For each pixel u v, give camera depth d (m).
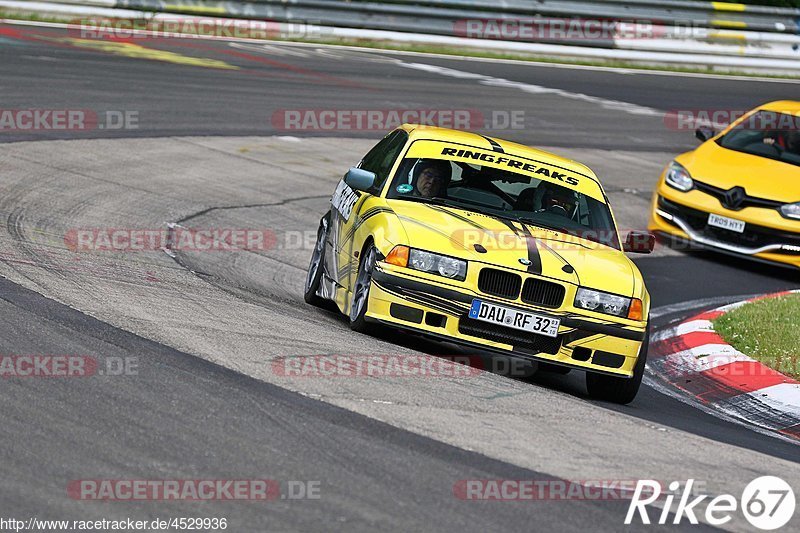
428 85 77.50
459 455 19.83
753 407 29.84
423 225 27.78
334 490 17.45
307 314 31.17
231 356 24.20
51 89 59.78
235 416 20.31
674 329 36.97
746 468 22.16
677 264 48.66
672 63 102.50
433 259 26.75
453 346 30.59
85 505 16.20
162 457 18.12
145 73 67.88
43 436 18.50
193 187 47.97
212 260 37.59
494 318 26.55
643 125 77.56
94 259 33.38
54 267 31.16
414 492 17.80
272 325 27.94
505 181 30.72
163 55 74.69
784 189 48.41
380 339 28.66
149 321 26.42
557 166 31.86
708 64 103.88
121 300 28.31
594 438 22.34
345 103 68.38
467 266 26.70
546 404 24.41
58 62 67.00
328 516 16.47
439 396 23.36
